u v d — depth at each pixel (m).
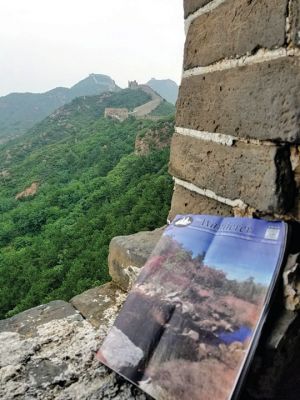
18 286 23.19
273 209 1.01
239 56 1.15
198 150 1.34
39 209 34.69
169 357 0.91
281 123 0.99
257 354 0.83
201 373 0.84
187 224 1.19
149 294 1.07
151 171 36.22
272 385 0.84
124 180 36.12
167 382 0.88
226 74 1.20
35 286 21.11
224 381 0.80
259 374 0.83
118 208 26.59
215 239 1.07
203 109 1.32
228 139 1.19
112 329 1.07
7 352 1.11
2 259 26.88
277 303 0.89
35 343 1.15
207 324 0.91
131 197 26.97
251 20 1.09
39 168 51.03
